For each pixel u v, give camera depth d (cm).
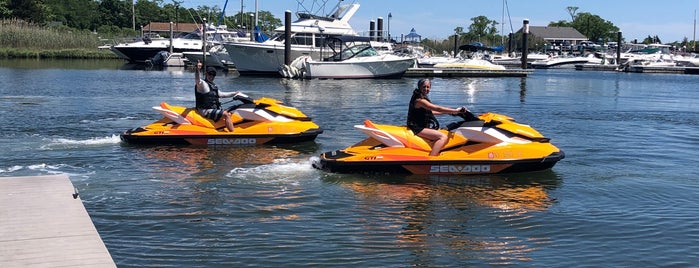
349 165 994
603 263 633
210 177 975
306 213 789
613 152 1266
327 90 2975
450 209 820
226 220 754
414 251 660
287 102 2289
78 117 1711
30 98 2245
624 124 1756
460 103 2452
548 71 6225
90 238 595
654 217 793
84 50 6550
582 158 1188
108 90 2712
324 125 1612
